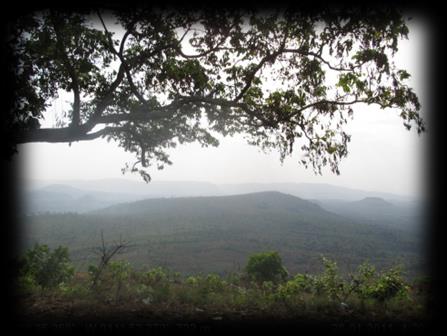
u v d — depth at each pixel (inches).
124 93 316.8
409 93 232.1
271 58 265.4
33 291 250.5
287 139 274.8
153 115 282.8
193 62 281.1
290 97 267.3
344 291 300.5
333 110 255.1
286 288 316.5
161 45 281.1
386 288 292.7
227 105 278.8
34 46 252.2
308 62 274.1
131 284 343.9
